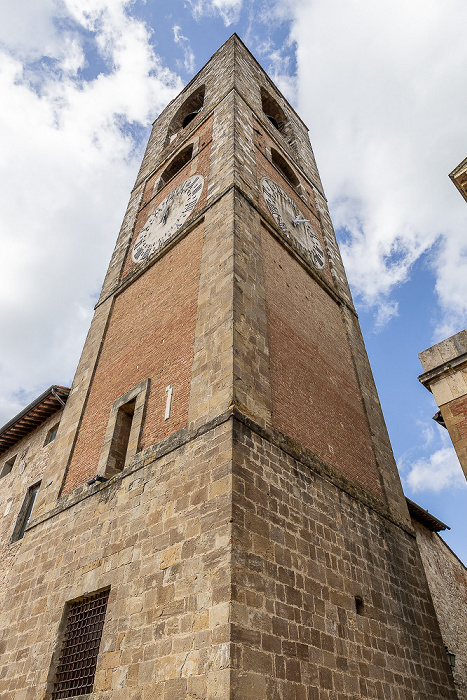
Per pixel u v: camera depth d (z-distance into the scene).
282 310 14.83
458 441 13.34
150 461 11.09
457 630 18.05
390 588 11.85
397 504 14.59
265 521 9.13
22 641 11.11
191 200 18.66
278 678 7.61
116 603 9.41
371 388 17.77
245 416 10.29
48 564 12.02
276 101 28.69
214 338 12.02
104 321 18.42
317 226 22.89
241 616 7.59
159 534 9.56
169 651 7.93
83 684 9.35
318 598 9.38
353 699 8.81
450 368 14.47
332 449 13.20
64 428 15.90
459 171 15.78
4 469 21.06
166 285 16.23
